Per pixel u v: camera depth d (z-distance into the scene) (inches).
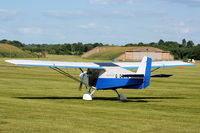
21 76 2605.8
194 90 1900.8
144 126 872.9
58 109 1099.3
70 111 1066.7
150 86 2112.5
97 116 991.0
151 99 1477.6
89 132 795.4
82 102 1312.7
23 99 1358.3
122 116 1002.7
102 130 818.2
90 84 1397.6
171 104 1312.7
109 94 1643.7
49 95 1531.7
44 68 3882.9
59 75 2849.4
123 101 1379.2
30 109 1083.3
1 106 1130.7
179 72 3752.5
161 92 1782.7
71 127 840.3
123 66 1416.1
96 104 1261.1
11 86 1870.1
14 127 824.3
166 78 2859.3
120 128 842.2
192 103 1355.8
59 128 825.5
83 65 1323.8
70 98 1439.5
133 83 1322.6
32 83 2082.9
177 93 1747.0
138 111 1108.5
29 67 3991.1
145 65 1323.8
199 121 961.5
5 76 2564.0
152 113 1075.9
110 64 1413.6
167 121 947.3
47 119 928.9
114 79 1346.0
